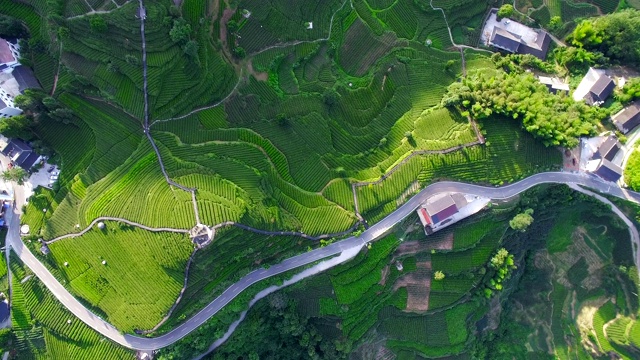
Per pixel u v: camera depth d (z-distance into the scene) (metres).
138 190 70.56
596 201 80.62
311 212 75.50
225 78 78.19
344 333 82.75
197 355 74.94
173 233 67.12
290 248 74.38
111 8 70.25
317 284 77.94
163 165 71.94
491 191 79.62
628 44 81.38
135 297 69.50
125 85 73.19
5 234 73.31
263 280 74.19
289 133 79.25
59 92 74.81
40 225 73.19
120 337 71.25
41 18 73.38
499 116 79.50
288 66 82.19
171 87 74.12
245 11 79.50
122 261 69.56
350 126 81.81
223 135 76.56
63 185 74.38
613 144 77.56
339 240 76.00
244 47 80.38
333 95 80.19
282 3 81.06
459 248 81.12
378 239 77.38
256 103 79.38
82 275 71.06
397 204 77.81
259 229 69.75
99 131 74.94
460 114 80.62
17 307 72.50
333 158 79.44
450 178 78.81
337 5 83.69
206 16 76.94
